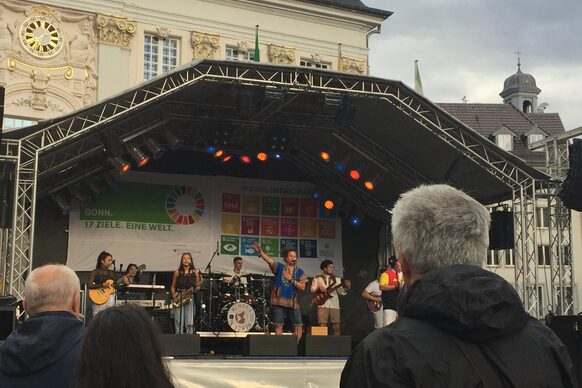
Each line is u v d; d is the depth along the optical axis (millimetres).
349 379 2203
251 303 14359
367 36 27422
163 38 24094
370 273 19938
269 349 11617
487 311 2125
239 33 25203
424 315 2191
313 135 17406
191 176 18391
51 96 21891
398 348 2143
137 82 23359
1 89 11523
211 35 24656
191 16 24438
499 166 16016
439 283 2191
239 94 14438
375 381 2115
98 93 22547
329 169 18625
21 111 21438
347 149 17516
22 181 13117
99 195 17562
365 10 26719
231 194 18719
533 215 16078
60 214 17188
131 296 14789
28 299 3414
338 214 19688
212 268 18219
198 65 13805
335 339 11883
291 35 26031
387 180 18297
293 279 14180
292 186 19328
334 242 19562
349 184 18969
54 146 13188
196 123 16250
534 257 16094
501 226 16469
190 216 18250
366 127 16609
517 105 55500
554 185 16219
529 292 15969
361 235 20031
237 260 15242
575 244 41219
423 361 2104
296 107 15766
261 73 14352
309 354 11719
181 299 14031
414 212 2438
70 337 3309
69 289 3455
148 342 2516
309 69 14172
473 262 2395
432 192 2490
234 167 18828
